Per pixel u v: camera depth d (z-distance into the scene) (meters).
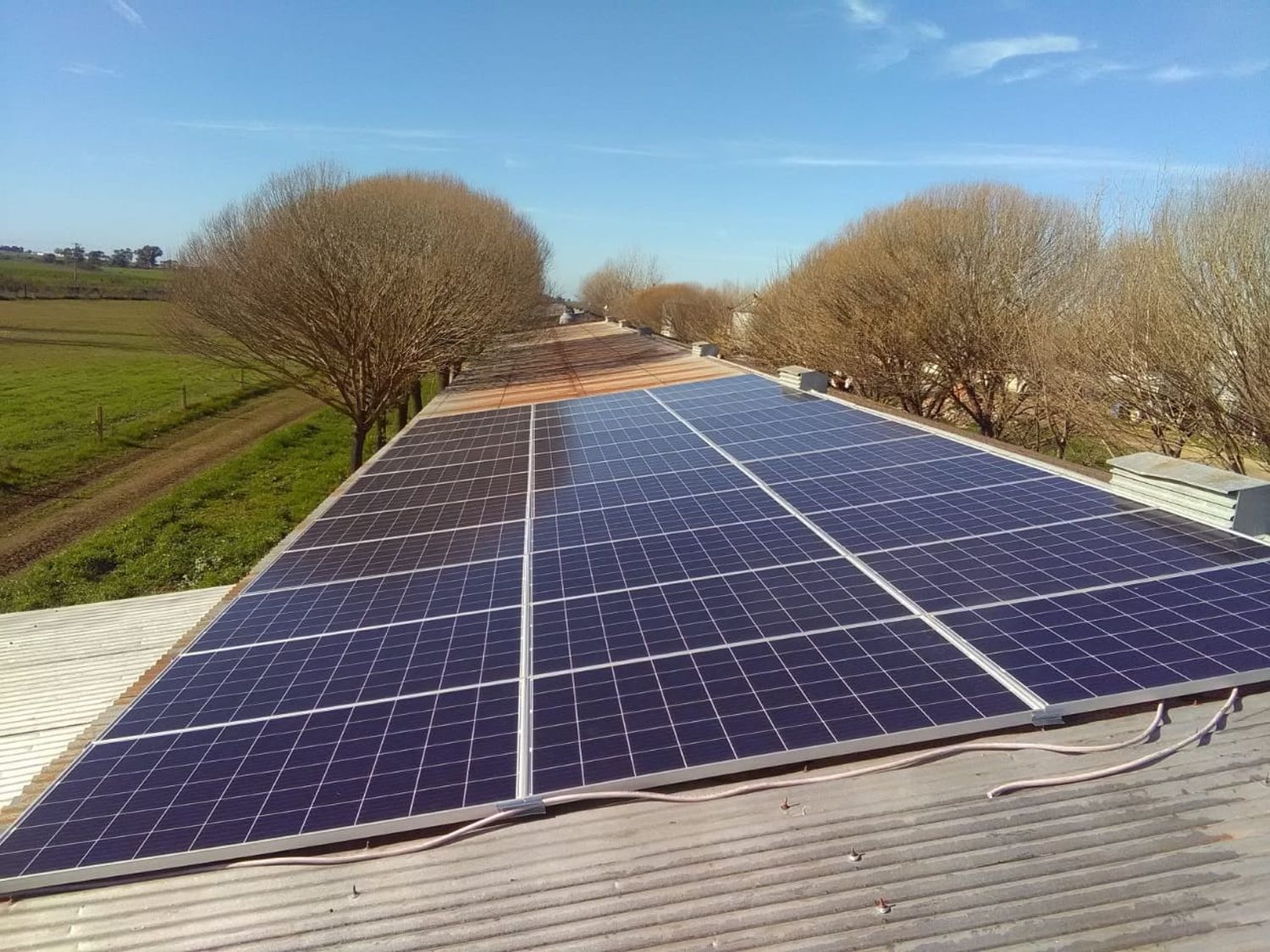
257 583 8.45
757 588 6.50
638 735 4.69
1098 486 7.82
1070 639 5.05
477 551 8.62
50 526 24.42
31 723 9.17
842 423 12.77
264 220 29.22
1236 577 5.53
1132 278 21.22
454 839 4.22
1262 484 6.44
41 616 12.57
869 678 4.93
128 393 42.84
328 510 11.38
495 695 5.35
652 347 33.50
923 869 3.69
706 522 8.46
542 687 5.36
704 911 3.63
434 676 5.73
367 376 28.86
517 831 4.21
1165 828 3.73
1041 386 25.44
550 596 6.97
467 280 33.47
